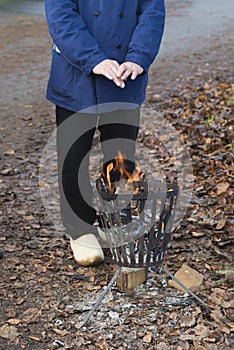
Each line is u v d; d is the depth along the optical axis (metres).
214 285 3.86
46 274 4.00
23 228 4.69
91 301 3.71
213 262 4.15
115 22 3.64
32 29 14.12
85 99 3.71
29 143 6.93
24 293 3.80
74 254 4.11
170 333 3.42
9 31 13.89
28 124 7.66
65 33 3.53
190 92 8.84
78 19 3.56
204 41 13.04
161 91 9.05
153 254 3.52
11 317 3.57
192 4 18.19
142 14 3.69
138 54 3.59
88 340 3.38
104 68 3.49
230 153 6.19
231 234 4.50
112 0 3.62
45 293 3.79
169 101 8.37
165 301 3.70
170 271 4.03
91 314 3.51
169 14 16.58
